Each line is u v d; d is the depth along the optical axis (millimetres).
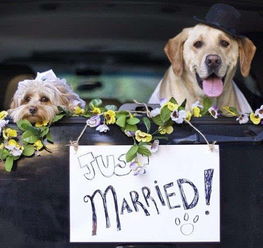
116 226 3039
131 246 3045
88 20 4184
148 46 4367
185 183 3057
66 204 3059
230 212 3068
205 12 4223
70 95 3703
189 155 3062
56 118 3078
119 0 4098
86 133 3072
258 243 3070
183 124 3076
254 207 3072
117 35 4289
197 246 3059
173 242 3045
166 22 4242
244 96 4410
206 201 3057
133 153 3012
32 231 3064
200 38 4281
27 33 4211
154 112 3062
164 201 3045
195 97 4359
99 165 3053
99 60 4398
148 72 4473
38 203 3064
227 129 3086
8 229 3068
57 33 4234
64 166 3066
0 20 4137
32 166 3066
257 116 3094
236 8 4199
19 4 4086
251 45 4289
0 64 4281
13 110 3361
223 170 3070
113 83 4461
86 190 3053
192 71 4312
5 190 3070
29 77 4305
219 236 3057
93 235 3043
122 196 3045
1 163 3080
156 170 3047
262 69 4332
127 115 3062
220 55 4211
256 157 3084
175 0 4125
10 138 3088
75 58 4371
